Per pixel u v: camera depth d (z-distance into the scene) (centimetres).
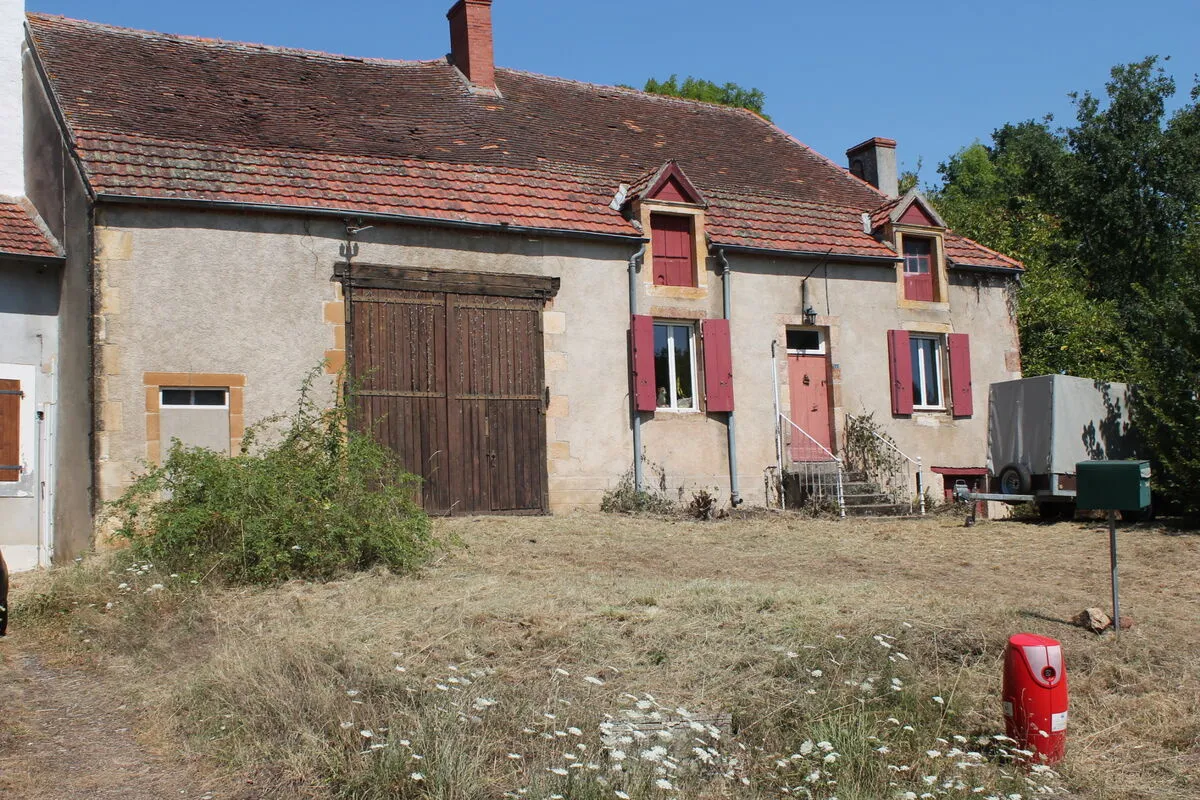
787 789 593
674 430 1709
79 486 1362
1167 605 954
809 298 1845
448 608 855
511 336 1595
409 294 1527
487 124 1828
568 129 1925
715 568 1160
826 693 693
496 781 576
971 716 693
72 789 584
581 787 557
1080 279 3566
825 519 1627
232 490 1081
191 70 1708
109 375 1337
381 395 1490
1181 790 621
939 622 830
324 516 1076
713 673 727
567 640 777
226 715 674
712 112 2273
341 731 627
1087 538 1398
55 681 793
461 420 1544
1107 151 3666
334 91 1786
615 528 1445
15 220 1512
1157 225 3666
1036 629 841
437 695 666
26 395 1447
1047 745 647
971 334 2008
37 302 1468
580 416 1636
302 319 1454
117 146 1412
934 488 1922
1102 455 1688
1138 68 3703
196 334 1391
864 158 2284
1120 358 2441
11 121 1622
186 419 1390
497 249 1598
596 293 1667
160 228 1384
